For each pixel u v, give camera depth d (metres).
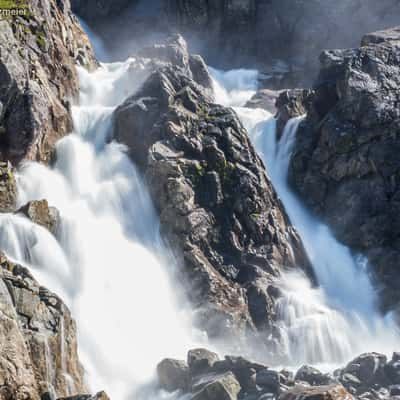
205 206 62.06
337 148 66.50
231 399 45.78
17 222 54.59
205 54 96.38
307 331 56.78
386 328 59.28
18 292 44.28
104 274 56.69
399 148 65.06
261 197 63.25
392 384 48.53
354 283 62.47
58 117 65.69
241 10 96.38
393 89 67.62
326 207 66.88
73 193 62.88
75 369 46.53
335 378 48.31
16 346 41.91
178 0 97.06
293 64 94.38
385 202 64.50
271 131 71.56
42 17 71.44
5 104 63.78
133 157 65.94
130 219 62.06
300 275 62.03
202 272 58.91
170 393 48.84
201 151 64.00
